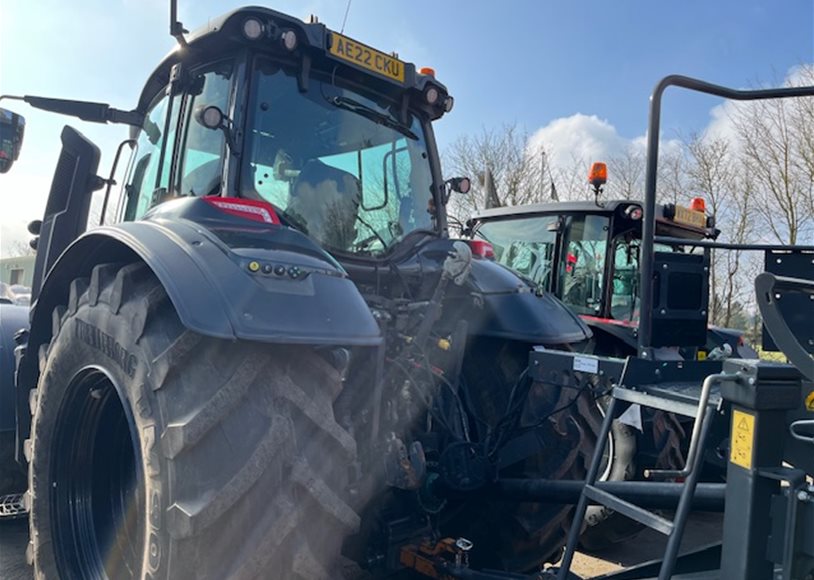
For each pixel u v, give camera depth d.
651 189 2.05
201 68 2.76
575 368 2.29
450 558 2.42
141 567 1.91
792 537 1.55
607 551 4.12
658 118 2.05
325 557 1.88
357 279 2.80
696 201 6.41
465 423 2.68
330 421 1.89
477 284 3.04
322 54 2.73
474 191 20.38
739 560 1.62
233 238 2.06
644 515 1.78
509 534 2.77
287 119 2.69
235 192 2.51
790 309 1.98
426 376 2.58
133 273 2.12
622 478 4.21
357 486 2.13
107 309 2.16
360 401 2.21
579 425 2.88
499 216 6.56
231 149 2.52
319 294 1.95
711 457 2.27
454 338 2.78
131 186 3.25
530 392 2.72
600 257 5.74
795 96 2.09
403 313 2.72
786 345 1.65
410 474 2.27
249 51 2.60
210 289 1.82
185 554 1.74
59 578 2.48
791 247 2.32
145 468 1.87
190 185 2.69
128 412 2.00
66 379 2.39
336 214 2.78
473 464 2.52
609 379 2.15
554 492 2.42
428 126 3.30
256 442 1.76
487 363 2.98
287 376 1.87
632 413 2.18
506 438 2.66
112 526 2.51
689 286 2.24
